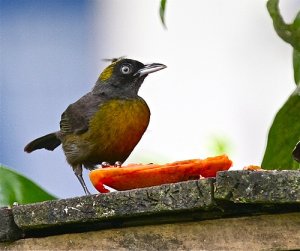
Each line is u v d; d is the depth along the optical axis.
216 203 7.02
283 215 7.14
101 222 7.59
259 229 7.18
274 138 9.43
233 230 7.24
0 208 7.77
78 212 7.45
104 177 7.86
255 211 7.20
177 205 7.11
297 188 6.84
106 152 11.74
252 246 7.20
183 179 7.77
